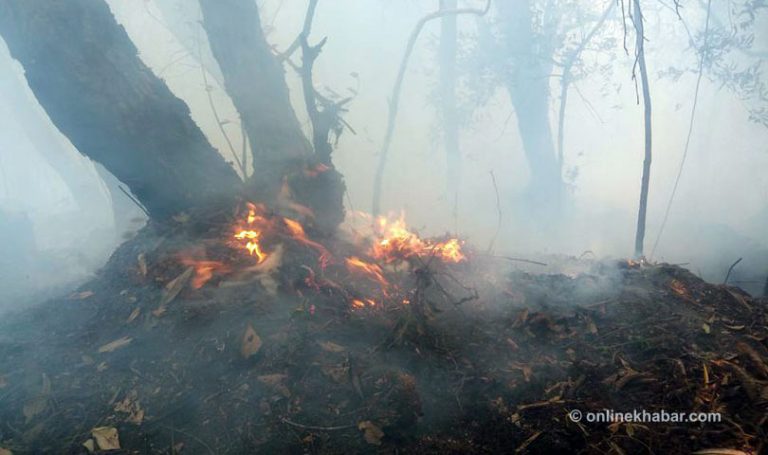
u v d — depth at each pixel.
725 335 3.20
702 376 2.82
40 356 3.31
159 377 2.98
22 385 3.07
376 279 3.98
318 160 4.73
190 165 4.35
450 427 2.64
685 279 3.95
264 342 3.12
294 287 3.63
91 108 3.92
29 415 2.83
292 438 2.58
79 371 3.11
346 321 3.39
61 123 4.06
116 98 3.98
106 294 3.81
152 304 3.51
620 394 2.78
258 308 3.39
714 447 2.36
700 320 3.38
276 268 3.74
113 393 2.91
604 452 2.41
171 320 3.34
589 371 2.95
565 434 2.53
